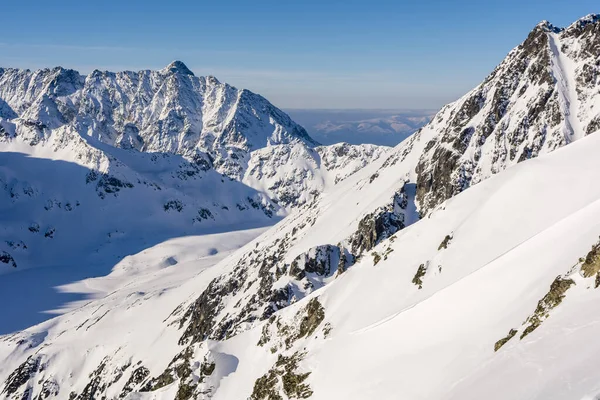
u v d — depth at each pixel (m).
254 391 46.81
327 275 102.19
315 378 39.25
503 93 129.88
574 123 107.69
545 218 43.31
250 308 100.19
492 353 24.33
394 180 149.00
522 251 32.88
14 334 176.62
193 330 120.06
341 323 48.25
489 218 48.97
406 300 45.81
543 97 116.38
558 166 49.75
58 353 142.75
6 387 136.38
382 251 58.56
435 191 122.81
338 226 141.75
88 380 128.88
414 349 32.16
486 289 31.86
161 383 84.56
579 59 119.06
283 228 198.25
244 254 185.25
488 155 119.50
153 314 154.12
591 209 31.12
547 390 16.20
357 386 32.62
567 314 21.44
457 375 24.84
